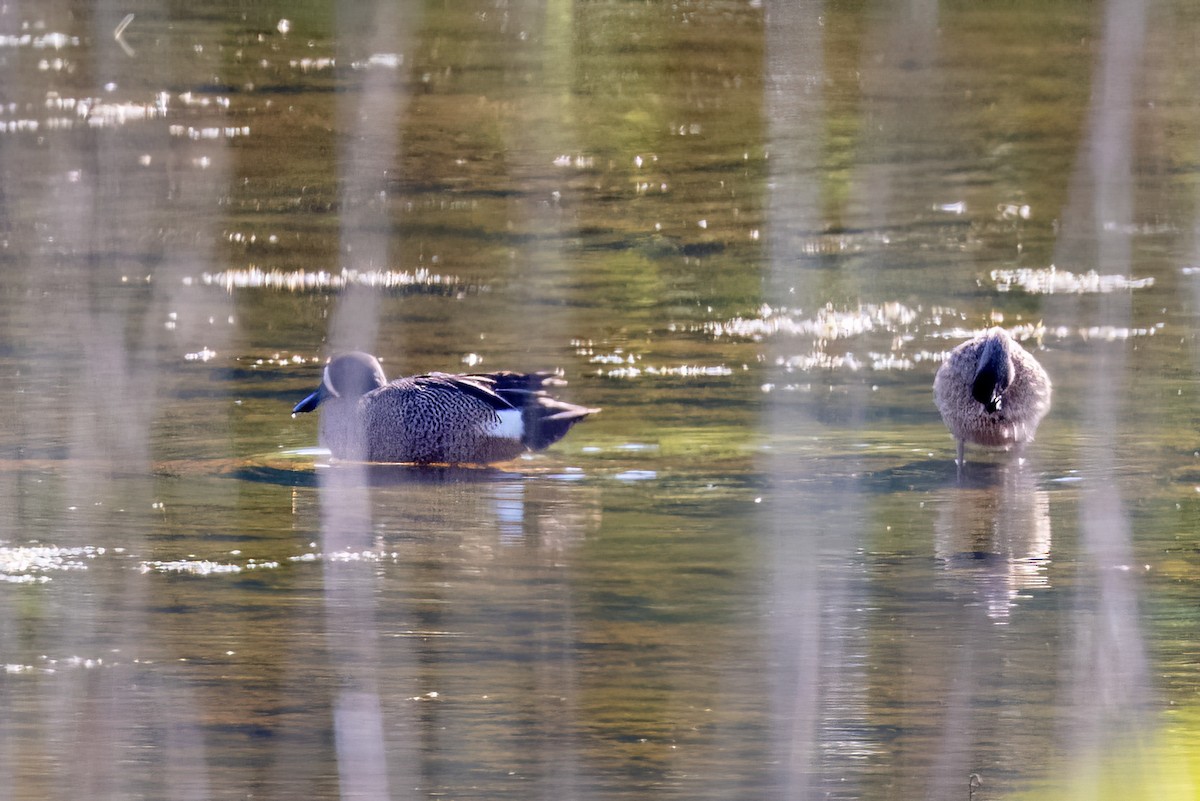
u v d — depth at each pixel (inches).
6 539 470.9
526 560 455.8
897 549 464.4
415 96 1268.5
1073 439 583.8
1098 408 622.5
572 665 375.9
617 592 427.8
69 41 1509.6
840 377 678.5
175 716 346.3
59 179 1036.5
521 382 605.6
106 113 1227.2
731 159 1080.2
